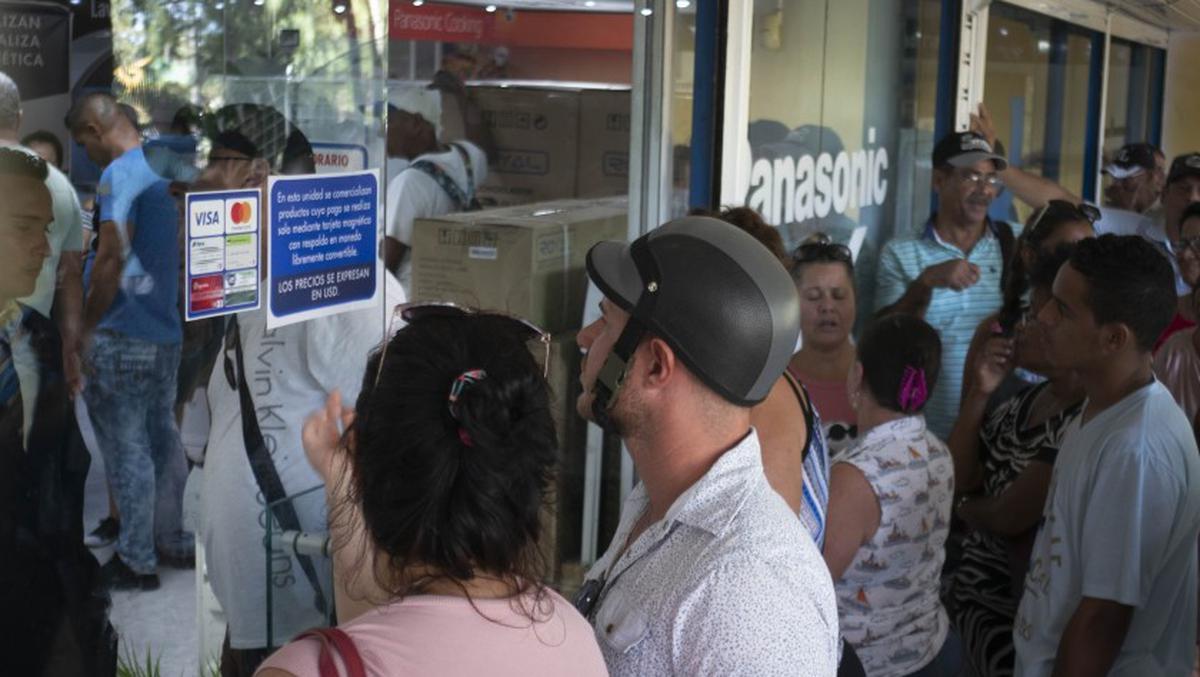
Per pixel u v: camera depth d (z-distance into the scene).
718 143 3.85
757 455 1.60
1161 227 6.61
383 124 2.29
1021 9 7.18
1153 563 2.63
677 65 3.62
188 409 1.93
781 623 1.46
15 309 1.65
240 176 1.98
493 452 1.22
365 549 1.54
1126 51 10.17
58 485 1.73
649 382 1.59
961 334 5.25
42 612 1.72
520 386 1.25
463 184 4.43
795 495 1.92
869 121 5.23
